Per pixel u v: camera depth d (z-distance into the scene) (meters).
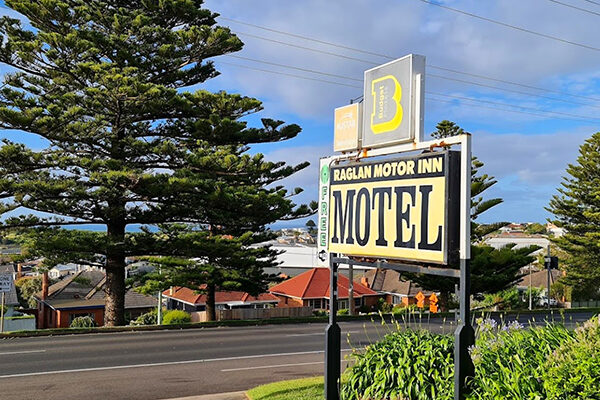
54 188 19.94
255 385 10.59
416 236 6.18
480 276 29.52
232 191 22.55
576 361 4.27
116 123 21.73
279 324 23.38
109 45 21.17
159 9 22.72
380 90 6.96
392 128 6.71
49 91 22.59
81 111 19.69
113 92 19.48
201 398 9.39
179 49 22.31
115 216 21.70
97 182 21.45
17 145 19.83
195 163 21.64
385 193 6.72
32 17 20.55
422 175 6.16
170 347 15.79
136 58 21.59
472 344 5.45
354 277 54.88
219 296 41.25
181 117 22.72
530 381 4.61
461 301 5.53
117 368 12.49
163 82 23.39
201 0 24.61
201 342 16.91
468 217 5.61
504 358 5.31
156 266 27.03
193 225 27.91
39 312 40.28
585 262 44.97
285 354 14.69
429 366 6.27
